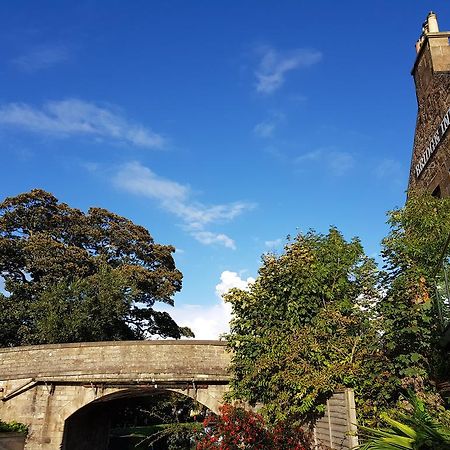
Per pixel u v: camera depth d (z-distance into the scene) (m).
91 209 29.48
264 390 11.34
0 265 26.00
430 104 13.25
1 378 15.50
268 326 11.81
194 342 14.98
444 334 8.16
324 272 11.41
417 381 8.49
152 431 24.94
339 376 8.96
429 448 4.43
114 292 23.78
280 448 8.88
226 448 8.74
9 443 14.10
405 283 9.45
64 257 25.72
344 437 8.15
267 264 12.15
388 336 9.23
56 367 15.27
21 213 27.03
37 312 22.97
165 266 30.70
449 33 13.41
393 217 11.41
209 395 14.62
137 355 15.02
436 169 12.83
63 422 15.02
